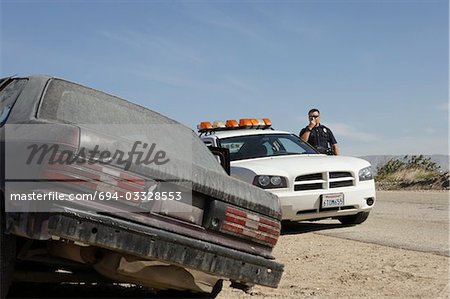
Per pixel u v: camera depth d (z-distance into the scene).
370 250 8.54
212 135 11.42
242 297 6.04
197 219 4.81
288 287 6.50
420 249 8.54
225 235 4.95
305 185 9.98
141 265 4.68
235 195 4.98
